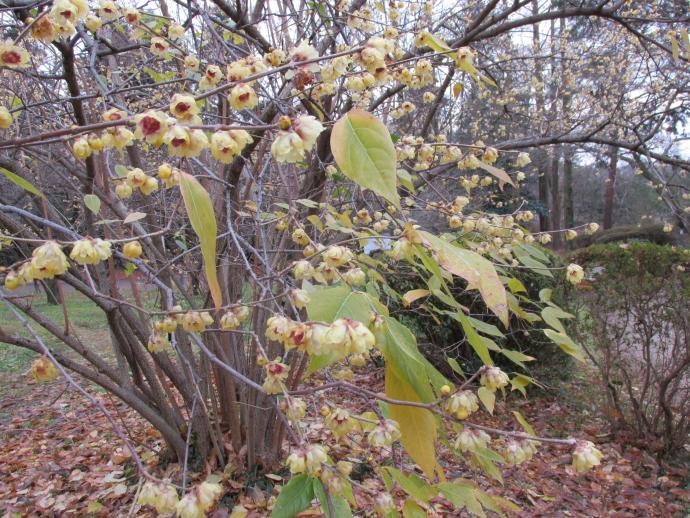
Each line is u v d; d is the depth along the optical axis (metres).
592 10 4.02
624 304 4.15
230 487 2.84
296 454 1.03
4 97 3.26
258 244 2.81
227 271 2.88
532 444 1.07
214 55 2.92
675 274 3.88
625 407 4.52
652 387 4.15
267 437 3.13
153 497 0.96
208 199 0.80
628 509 3.33
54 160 2.64
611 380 4.36
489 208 9.44
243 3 2.99
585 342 4.59
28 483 3.31
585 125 7.36
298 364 3.06
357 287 2.18
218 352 2.94
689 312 3.81
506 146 4.82
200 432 2.99
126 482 3.13
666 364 4.03
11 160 2.38
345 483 1.09
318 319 0.89
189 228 3.23
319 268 1.78
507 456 1.06
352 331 0.84
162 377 3.20
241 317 1.72
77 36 2.07
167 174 0.99
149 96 3.08
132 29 2.46
